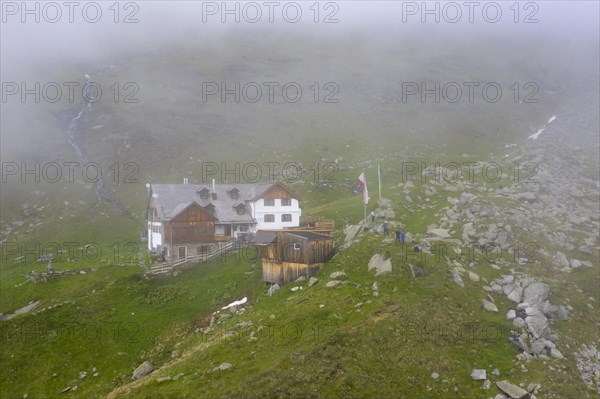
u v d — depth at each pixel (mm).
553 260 60031
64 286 71000
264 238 65312
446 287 50875
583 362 42469
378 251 58594
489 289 52281
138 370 48156
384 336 42656
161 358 52344
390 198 86312
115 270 74250
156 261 79375
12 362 51219
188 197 87375
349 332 42750
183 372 42500
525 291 50625
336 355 40031
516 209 75188
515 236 64562
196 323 58656
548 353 42406
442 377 38625
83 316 60375
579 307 50312
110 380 48312
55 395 46312
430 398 36406
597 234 68500
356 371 38469
